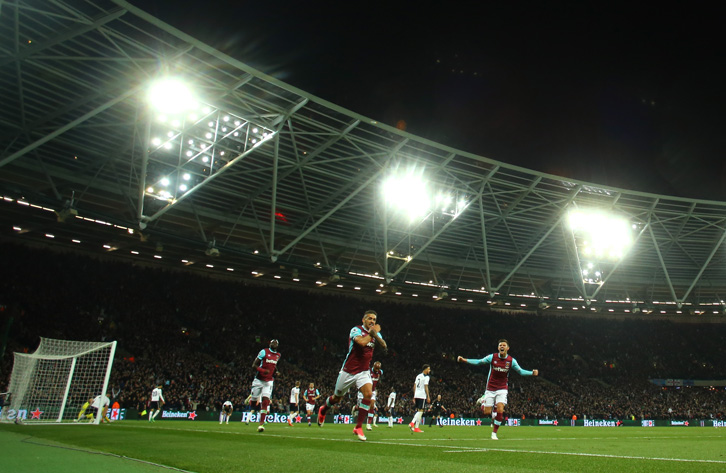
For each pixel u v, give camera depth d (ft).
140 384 105.29
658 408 168.76
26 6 67.62
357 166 123.03
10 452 20.39
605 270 176.76
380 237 150.61
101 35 79.25
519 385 163.94
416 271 169.58
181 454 20.48
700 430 96.99
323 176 123.75
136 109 92.22
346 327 165.68
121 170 107.45
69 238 125.80
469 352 175.11
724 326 205.46
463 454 22.33
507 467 17.74
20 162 98.73
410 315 181.57
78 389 66.13
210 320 141.79
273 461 18.37
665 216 153.89
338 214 139.33
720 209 148.56
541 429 85.25
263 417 46.11
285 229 139.54
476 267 169.89
